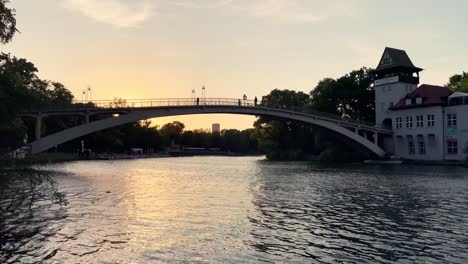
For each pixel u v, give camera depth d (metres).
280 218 22.36
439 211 24.83
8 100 43.97
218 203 27.62
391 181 43.91
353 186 39.03
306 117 83.69
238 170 64.44
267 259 14.84
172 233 18.53
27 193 30.61
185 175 53.34
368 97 104.88
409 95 86.25
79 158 98.50
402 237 18.19
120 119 69.81
